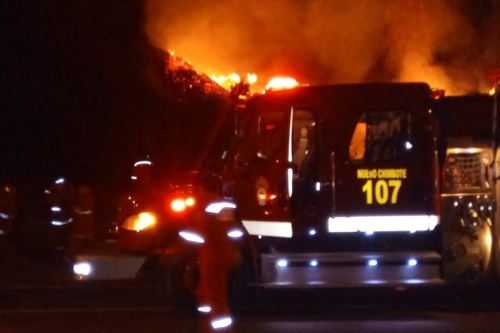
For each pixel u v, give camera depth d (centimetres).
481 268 1142
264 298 1330
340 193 1131
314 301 1297
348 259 1126
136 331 1058
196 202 1125
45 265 1756
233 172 1148
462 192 1143
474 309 1202
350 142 1134
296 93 1134
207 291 936
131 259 1164
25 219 1850
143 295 1375
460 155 1145
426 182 1138
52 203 1788
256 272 1132
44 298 1357
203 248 940
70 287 1473
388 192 1135
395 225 1135
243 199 1141
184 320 1131
